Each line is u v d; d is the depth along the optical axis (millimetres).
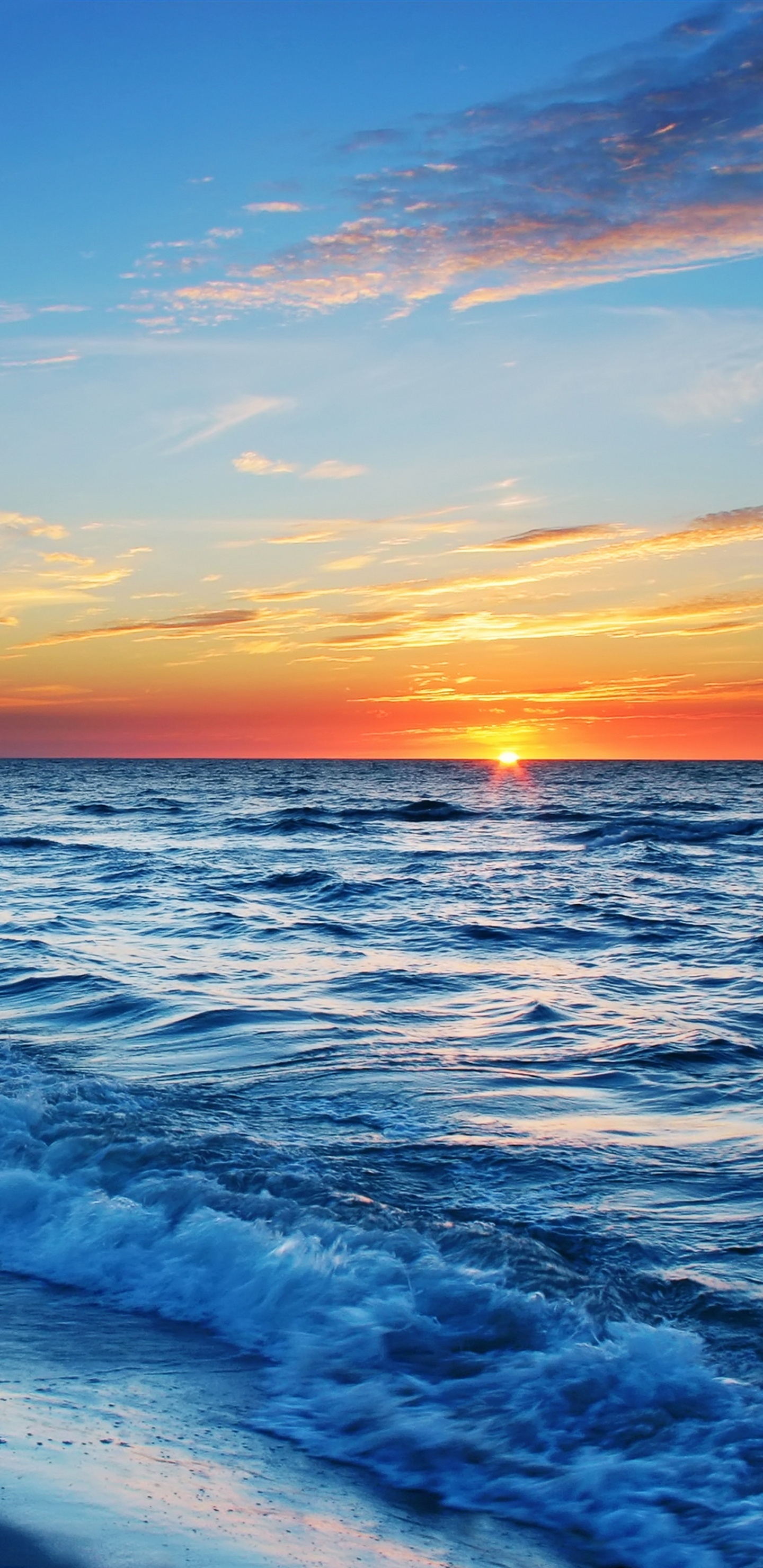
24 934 17141
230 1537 3375
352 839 38531
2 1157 6625
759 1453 3797
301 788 87875
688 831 39000
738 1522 3482
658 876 26578
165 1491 3611
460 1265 5121
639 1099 8266
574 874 27172
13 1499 3500
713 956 15438
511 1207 5953
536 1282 4945
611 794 74312
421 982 13344
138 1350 4621
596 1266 5176
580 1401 4141
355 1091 8375
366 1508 3596
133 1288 5188
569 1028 10797
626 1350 4430
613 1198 6129
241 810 56219
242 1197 5898
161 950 15836
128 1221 5742
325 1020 11055
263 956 15414
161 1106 7719
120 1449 3861
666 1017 11375
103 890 23703
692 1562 3334
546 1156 6848
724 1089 8570
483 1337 4574
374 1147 6961
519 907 20938
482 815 50500
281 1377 4398
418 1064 9273
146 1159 6504
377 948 16156
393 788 86438
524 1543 3439
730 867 28797
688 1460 3785
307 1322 4766
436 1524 3525
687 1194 6203
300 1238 5395
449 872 27547
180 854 32500
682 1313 4738
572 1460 3834
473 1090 8469
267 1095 8203
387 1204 5879
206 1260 5324
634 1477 3723
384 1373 4379
